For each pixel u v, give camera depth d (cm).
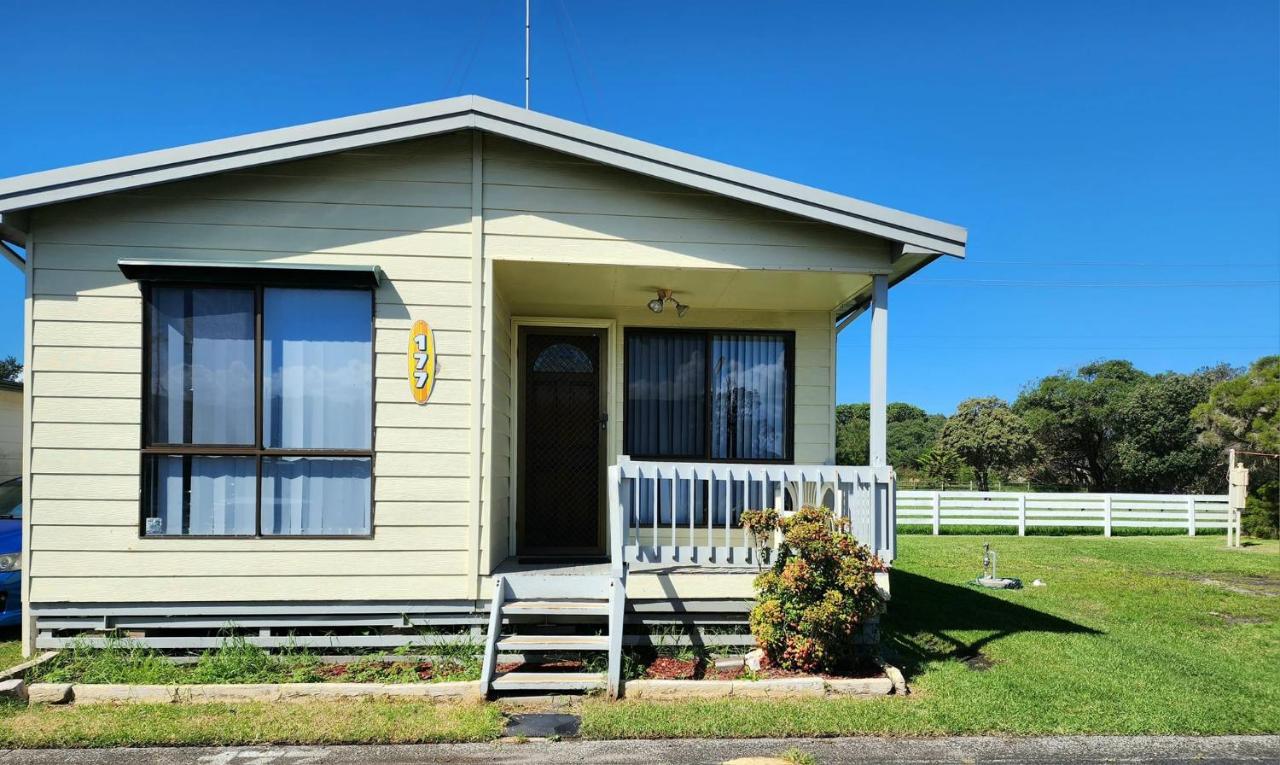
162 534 543
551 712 467
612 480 529
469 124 547
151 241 549
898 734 439
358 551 552
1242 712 480
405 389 562
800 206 564
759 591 545
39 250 539
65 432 537
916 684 523
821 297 717
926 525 1717
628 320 764
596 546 745
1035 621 729
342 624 550
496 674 500
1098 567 1118
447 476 562
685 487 754
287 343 561
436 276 568
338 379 564
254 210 557
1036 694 504
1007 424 3534
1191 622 750
